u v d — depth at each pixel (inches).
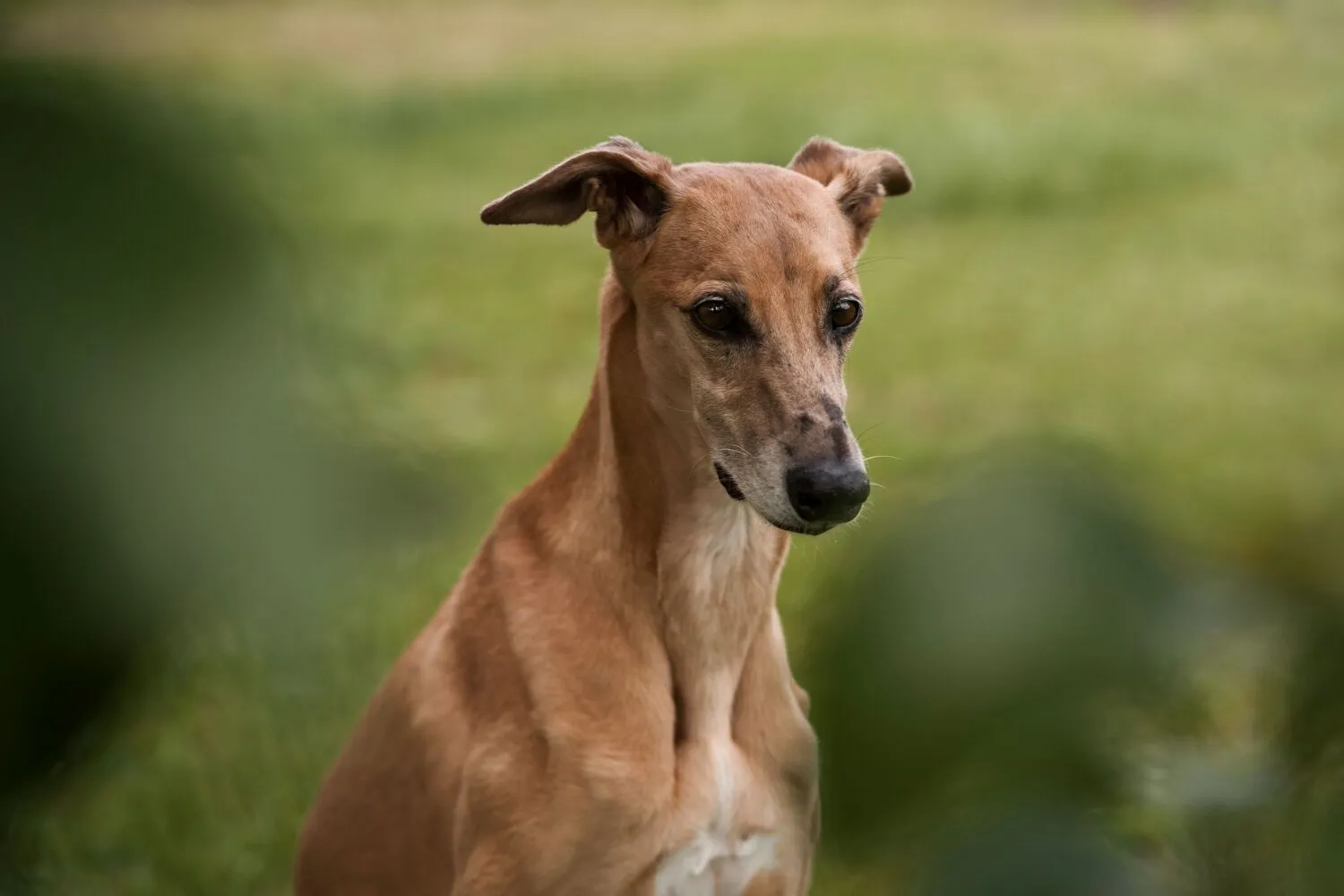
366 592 67.7
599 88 1187.3
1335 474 58.9
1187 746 52.9
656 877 229.0
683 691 233.0
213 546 36.8
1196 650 49.9
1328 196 939.3
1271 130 1087.6
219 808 344.8
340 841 256.2
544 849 221.9
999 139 1069.8
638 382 233.1
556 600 232.4
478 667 235.5
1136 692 49.4
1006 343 718.5
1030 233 936.3
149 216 37.6
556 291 784.9
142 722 42.2
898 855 49.4
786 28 1606.8
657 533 230.7
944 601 48.1
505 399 622.8
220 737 334.3
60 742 34.3
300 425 40.1
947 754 46.8
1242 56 1244.5
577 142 1020.5
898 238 943.7
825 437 215.5
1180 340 699.4
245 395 38.3
